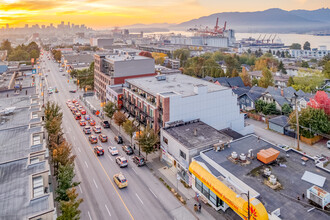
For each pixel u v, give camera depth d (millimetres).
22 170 30141
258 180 32188
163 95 50750
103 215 33375
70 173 33688
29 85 88375
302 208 27234
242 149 40906
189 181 40094
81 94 110125
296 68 150750
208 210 34375
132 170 45438
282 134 63156
